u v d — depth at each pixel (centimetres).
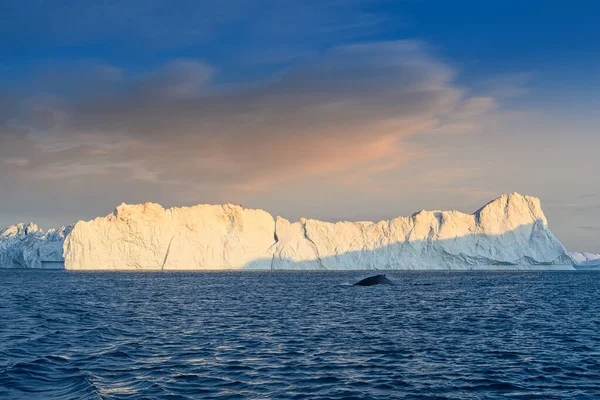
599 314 4772
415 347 2884
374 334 3403
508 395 1906
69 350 2680
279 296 7012
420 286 9406
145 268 19875
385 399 1828
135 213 19912
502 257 19975
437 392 1934
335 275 15762
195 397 1816
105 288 8781
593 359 2564
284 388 1955
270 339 3156
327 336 3303
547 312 4931
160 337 3203
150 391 1878
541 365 2416
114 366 2300
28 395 1814
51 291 7925
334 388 1966
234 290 8331
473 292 7819
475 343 3041
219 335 3316
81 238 19612
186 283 10631
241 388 1945
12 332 3338
